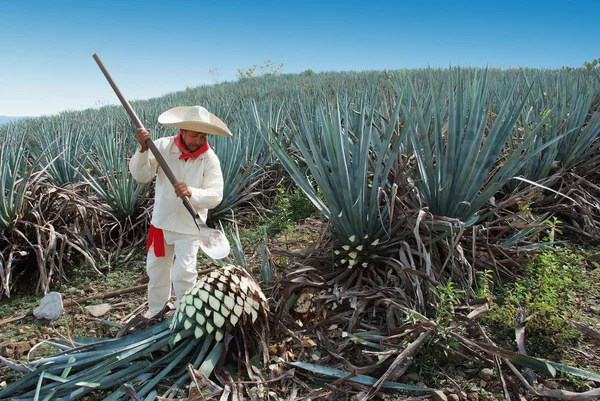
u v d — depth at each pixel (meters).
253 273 3.89
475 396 2.50
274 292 3.35
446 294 2.93
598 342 2.86
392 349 2.74
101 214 5.18
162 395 2.60
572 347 2.83
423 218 3.41
